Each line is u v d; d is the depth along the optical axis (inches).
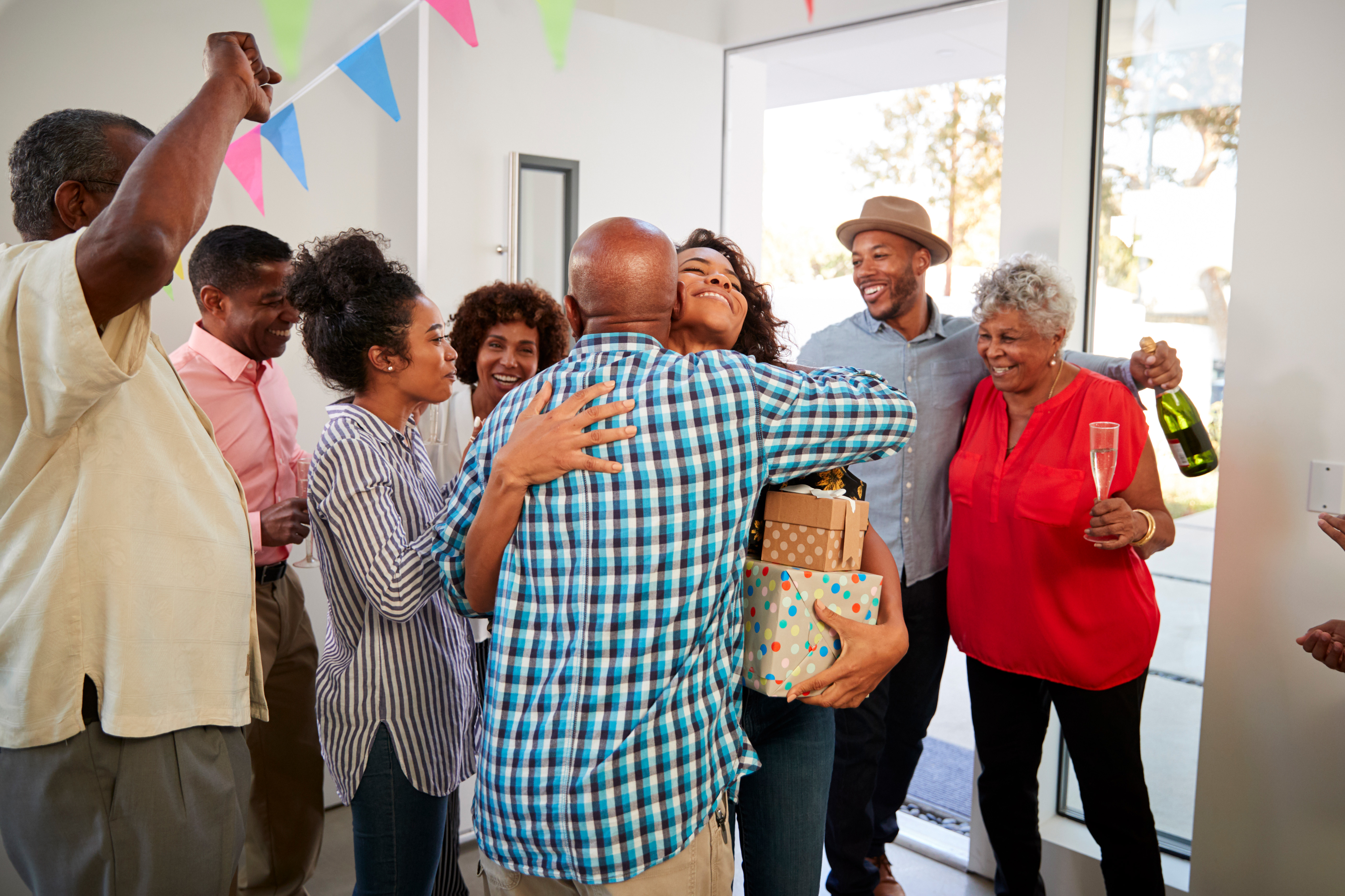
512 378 85.4
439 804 64.8
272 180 111.0
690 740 43.2
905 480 91.6
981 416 84.9
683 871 44.4
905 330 94.9
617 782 41.8
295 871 90.4
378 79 94.3
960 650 85.7
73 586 44.1
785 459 46.8
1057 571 76.8
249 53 48.0
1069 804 100.3
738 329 58.4
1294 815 79.6
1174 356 78.3
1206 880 84.3
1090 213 96.8
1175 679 94.0
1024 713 82.8
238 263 83.5
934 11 115.0
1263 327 78.9
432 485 68.8
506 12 109.2
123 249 39.2
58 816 44.9
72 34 97.2
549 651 44.4
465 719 66.5
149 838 45.8
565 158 116.0
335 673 62.5
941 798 119.3
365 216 118.4
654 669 42.7
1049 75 93.4
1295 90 76.1
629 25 121.3
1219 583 82.3
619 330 47.3
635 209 124.3
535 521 44.9
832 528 50.8
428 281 106.0
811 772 58.4
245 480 87.5
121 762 45.4
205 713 47.9
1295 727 79.1
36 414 42.6
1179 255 91.7
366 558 57.8
